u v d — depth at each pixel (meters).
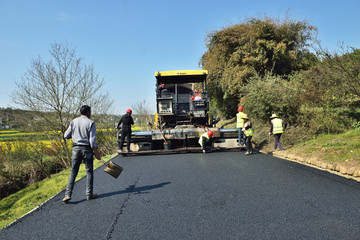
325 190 4.92
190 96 11.77
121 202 4.79
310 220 3.59
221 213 4.00
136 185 5.96
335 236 3.10
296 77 14.15
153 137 10.67
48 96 12.74
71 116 13.68
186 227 3.54
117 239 3.30
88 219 4.05
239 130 10.67
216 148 10.84
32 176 11.67
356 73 9.77
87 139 5.04
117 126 10.87
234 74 19.56
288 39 19.53
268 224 3.52
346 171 6.01
